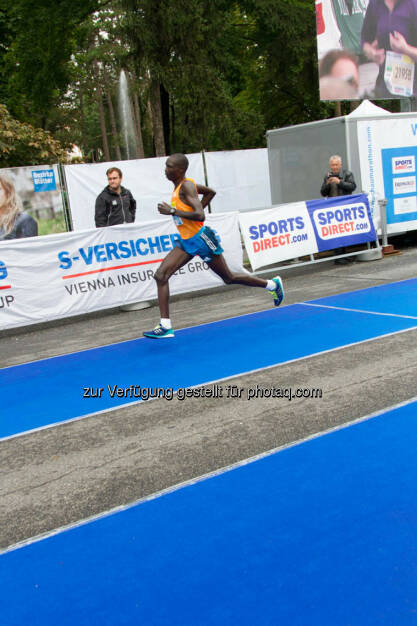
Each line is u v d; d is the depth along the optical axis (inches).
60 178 490.0
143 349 257.8
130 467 146.0
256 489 129.0
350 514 115.6
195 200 236.1
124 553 110.1
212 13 746.8
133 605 95.7
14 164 619.5
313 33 895.1
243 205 594.9
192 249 248.5
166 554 108.3
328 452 143.6
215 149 959.0
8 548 115.3
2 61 914.7
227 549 108.0
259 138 1005.2
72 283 323.0
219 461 144.3
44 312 316.2
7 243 303.6
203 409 181.0
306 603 92.3
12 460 157.8
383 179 445.1
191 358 236.7
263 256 374.9
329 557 102.9
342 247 425.7
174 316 320.8
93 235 327.3
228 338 261.6
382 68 652.7
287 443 150.8
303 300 326.6
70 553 111.8
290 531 111.7
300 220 390.0
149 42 690.8
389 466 133.9
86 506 129.0
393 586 94.3
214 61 772.0
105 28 1134.4
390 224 455.8
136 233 340.8
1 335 323.0
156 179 531.8
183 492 130.7
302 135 455.5
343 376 198.1
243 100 1294.3
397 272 378.6
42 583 103.7
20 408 198.1
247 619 90.1
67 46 932.0
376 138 437.1
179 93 728.3
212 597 95.7
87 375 227.6
